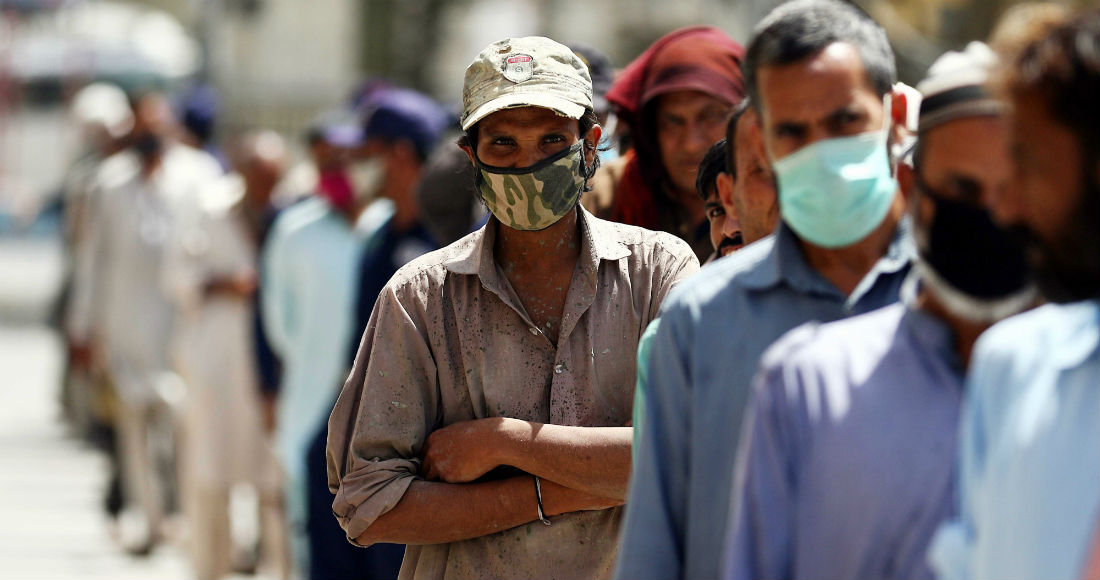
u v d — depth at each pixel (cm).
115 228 2902
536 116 1038
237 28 6262
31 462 3681
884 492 739
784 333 847
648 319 1076
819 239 830
